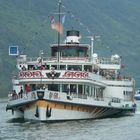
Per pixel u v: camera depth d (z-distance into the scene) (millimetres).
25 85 144375
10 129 124938
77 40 155750
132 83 175000
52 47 152750
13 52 158750
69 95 136875
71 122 135750
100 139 108250
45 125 129625
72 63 147500
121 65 171625
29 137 111125
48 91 133625
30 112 136750
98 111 146875
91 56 160125
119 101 160375
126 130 122812
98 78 153125
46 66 146875
